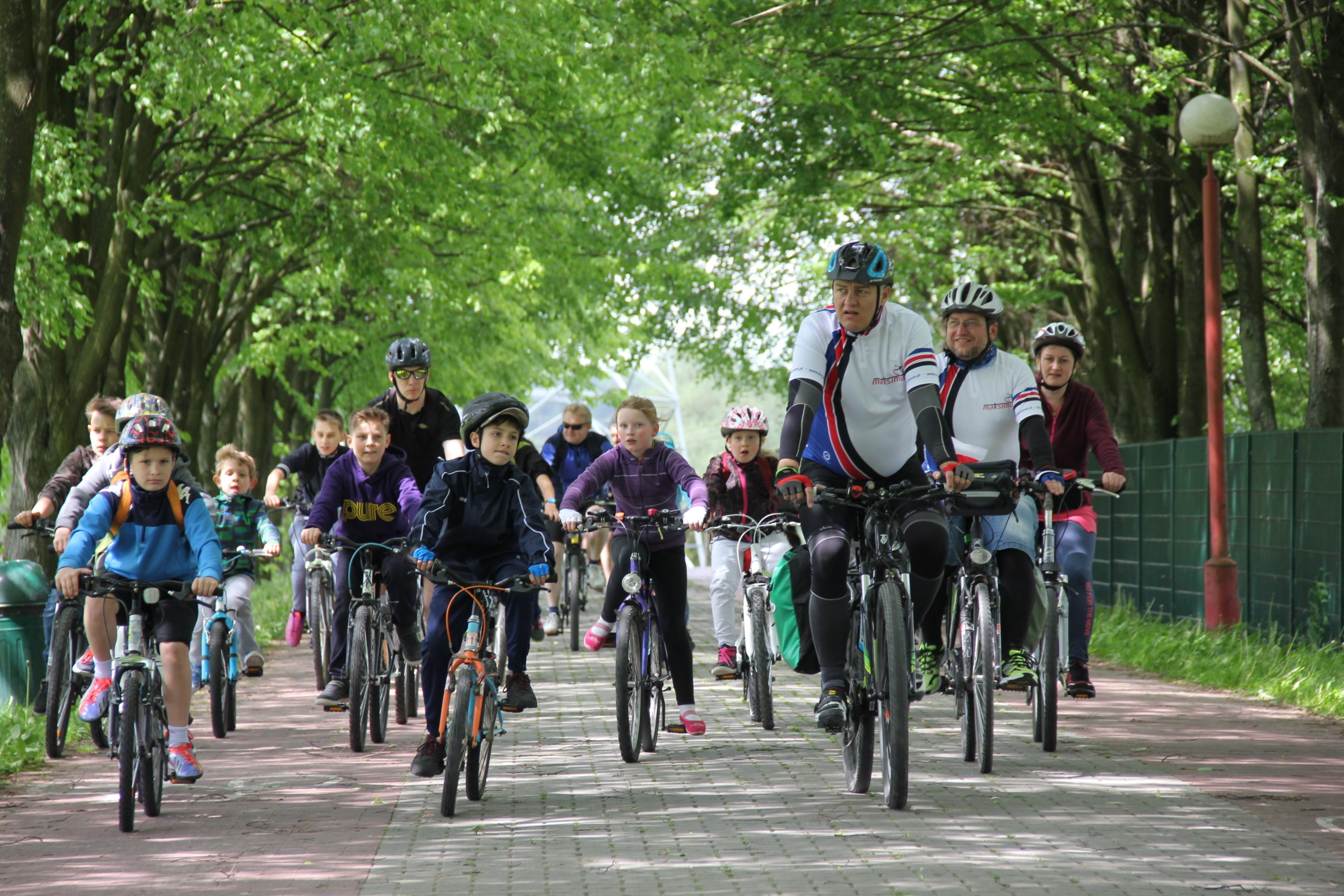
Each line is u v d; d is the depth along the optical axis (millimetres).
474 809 18734
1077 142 54750
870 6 50375
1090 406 26359
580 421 41688
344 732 26000
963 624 21203
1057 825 17141
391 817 18344
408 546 23719
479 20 47688
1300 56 43062
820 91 52562
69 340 45812
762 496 26703
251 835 17375
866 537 18719
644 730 22641
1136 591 48812
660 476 25984
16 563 27656
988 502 19766
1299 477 37312
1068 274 69250
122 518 19359
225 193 59500
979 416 22828
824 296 85250
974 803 18500
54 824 18156
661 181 68375
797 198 60094
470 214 62125
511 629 20125
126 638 18625
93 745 24312
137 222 46312
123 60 44969
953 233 75562
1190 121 37656
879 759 22328
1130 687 30781
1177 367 58500
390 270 64500
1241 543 40969
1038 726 23047
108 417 26562
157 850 16672
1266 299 70250
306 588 35312
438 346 82438
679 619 23344
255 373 77688
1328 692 27516
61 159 40781
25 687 27141
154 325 64625
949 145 62500
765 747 23312
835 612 18641
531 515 19656
